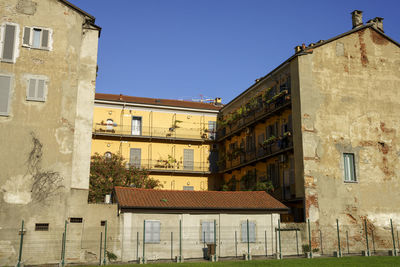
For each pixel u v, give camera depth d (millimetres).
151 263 22969
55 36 26188
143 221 25594
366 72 33875
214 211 27188
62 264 22266
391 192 32250
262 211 28172
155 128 46250
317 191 29984
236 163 43281
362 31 34625
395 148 33344
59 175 24484
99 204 25047
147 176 42625
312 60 32312
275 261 23219
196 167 47094
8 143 23984
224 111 48031
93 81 27156
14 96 24672
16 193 23484
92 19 27609
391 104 34094
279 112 35062
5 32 25281
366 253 27312
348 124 32219
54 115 25172
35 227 23422
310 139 30719
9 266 22219
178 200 27516
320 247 28891
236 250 27156
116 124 44719
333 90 32406
